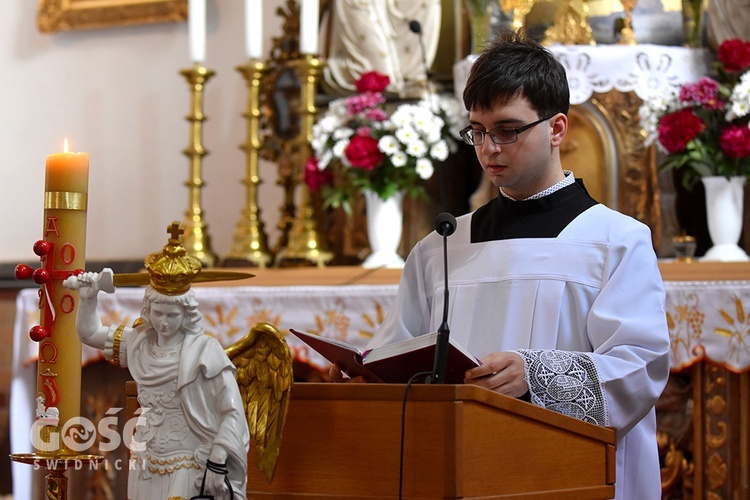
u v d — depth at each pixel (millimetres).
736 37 6043
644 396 3207
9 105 8383
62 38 8305
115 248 8062
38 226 8250
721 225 5766
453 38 6602
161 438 2582
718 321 5152
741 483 5234
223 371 2590
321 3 6895
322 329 5684
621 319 3287
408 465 2641
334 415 2766
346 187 6305
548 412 2820
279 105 6898
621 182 6020
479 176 6625
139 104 8078
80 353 2730
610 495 2971
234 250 6684
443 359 2801
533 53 3467
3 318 8062
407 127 6012
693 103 5727
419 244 3861
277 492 2824
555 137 3537
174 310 2588
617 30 6152
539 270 3502
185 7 7930
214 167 7836
